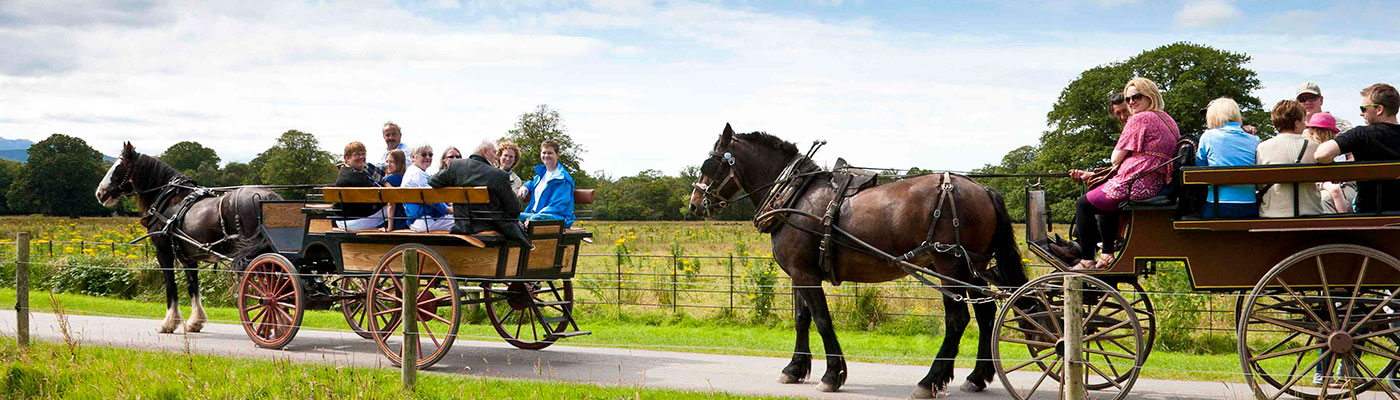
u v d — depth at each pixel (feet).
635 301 50.26
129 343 33.35
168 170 40.24
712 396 24.86
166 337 35.91
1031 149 234.58
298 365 27.78
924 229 24.76
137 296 54.08
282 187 34.83
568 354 33.86
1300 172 20.53
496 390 24.84
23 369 26.32
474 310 44.34
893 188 25.72
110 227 166.91
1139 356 21.91
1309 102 27.48
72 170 329.93
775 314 45.39
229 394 23.66
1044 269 51.24
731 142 30.60
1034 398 25.75
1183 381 28.81
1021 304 24.91
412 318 24.35
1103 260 23.58
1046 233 25.80
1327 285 21.66
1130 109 23.71
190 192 39.09
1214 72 126.82
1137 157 22.58
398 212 32.14
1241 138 22.33
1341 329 21.27
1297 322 21.71
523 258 29.14
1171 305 38.04
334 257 31.42
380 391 23.93
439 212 31.73
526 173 177.88
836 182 26.94
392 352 30.22
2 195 351.46
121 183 39.45
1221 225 21.54
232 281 48.78
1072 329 19.49
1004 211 25.38
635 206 313.12
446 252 29.27
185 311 47.24
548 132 181.06
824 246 26.22
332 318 44.73
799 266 27.12
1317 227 20.86
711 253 84.74
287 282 32.53
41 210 326.85
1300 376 21.89
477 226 29.04
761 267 46.75
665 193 314.14
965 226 24.67
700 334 40.78
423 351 33.19
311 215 32.32
